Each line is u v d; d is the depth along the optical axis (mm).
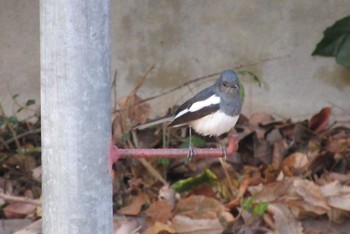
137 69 12719
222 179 11391
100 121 7184
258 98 12789
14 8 12648
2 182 11672
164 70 12734
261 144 11992
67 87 7078
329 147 11734
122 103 12055
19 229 10547
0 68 12773
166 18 12656
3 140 12078
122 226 10219
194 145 11664
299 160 11547
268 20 12664
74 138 7129
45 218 7344
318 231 10500
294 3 12648
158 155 7559
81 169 7176
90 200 7230
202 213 10422
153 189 11359
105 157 7270
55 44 7043
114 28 12680
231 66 12727
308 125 12391
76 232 7242
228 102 9164
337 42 12266
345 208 10516
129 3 12648
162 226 10133
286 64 12742
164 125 11938
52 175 7223
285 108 12805
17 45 12727
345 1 12625
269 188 10586
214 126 9258
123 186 11414
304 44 12703
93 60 7078
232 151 7828
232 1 12641
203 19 12672
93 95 7117
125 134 11711
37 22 12680
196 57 12719
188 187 11039
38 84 12805
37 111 12664
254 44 12711
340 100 12781
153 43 12703
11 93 12805
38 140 12383
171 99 12742
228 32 12688
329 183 10727
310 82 12758
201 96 9258
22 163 11898
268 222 10398
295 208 10531
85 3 6996
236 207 10641
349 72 12711
